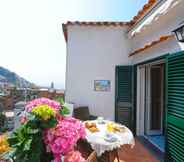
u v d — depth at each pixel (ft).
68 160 4.68
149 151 18.42
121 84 23.47
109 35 24.22
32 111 4.80
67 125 4.91
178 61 11.81
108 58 24.16
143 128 23.18
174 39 13.57
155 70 24.18
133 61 23.57
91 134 12.69
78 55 24.08
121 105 23.35
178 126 11.69
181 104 11.40
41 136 4.78
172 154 12.46
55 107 5.20
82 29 24.14
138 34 21.65
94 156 7.25
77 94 23.91
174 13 13.58
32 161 4.65
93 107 23.90
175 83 12.16
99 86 24.00
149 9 16.38
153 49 17.38
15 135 4.81
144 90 23.27
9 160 4.77
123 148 18.99
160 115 23.91
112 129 13.94
